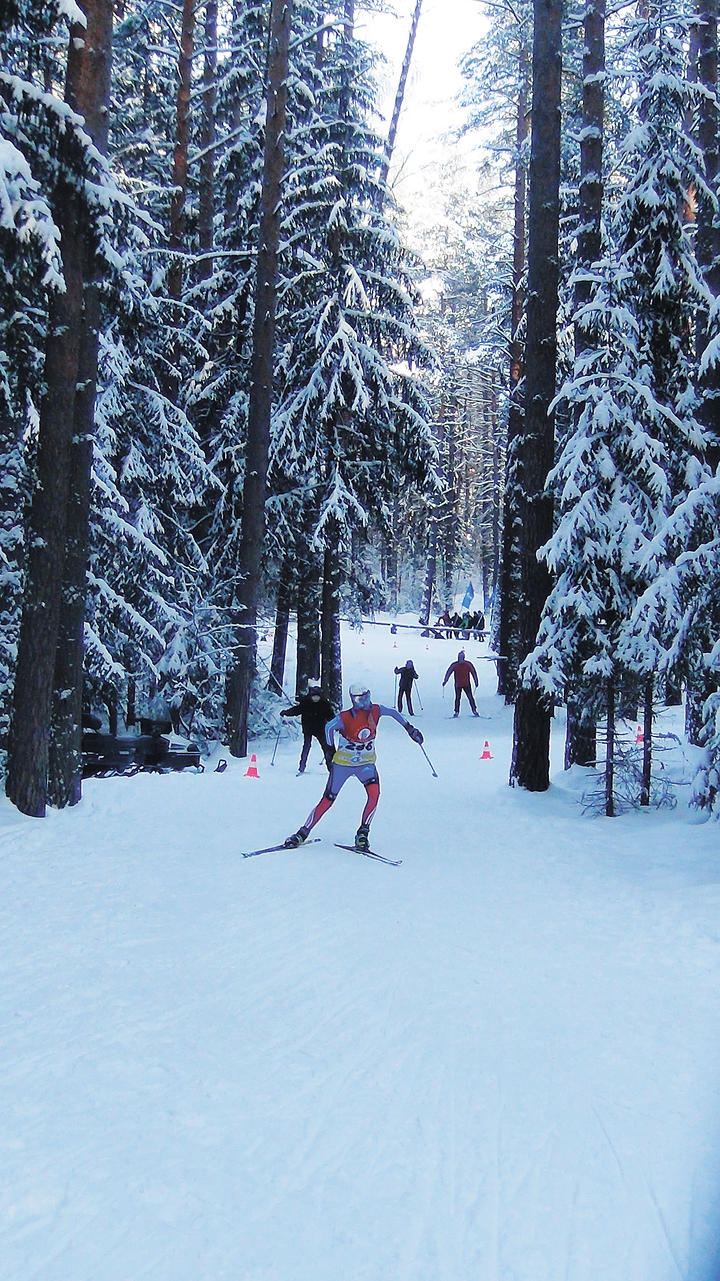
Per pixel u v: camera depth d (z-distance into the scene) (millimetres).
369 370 19062
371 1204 3068
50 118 8477
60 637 10109
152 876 7418
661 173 11078
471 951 5777
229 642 16750
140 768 13727
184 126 16719
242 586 16078
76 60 9477
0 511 11188
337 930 6160
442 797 11914
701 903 6676
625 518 10680
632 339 11477
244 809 10688
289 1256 2783
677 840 8977
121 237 9508
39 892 6801
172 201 16891
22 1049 4191
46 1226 2887
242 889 7137
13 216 7602
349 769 8633
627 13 18453
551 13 12406
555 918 6523
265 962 5504
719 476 9102
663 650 9484
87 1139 3426
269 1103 3770
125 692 15211
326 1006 4848
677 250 11398
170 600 16094
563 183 18812
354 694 8703
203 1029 4496
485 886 7441
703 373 9727
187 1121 3592
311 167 18219
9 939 5719
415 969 5434
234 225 18844
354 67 19094
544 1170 3295
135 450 14719
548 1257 2799
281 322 19609
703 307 11586
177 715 16469
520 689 12180
